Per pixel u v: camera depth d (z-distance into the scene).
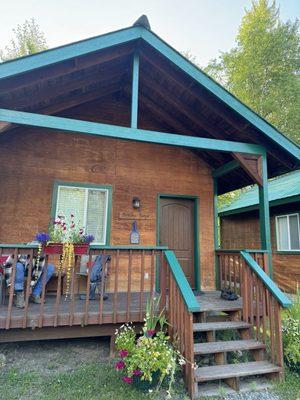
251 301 4.04
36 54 3.79
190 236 6.42
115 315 3.76
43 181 5.52
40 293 4.32
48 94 4.86
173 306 3.65
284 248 9.02
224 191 7.70
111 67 5.12
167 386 3.12
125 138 4.29
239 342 3.70
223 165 6.23
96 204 5.80
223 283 6.00
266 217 4.92
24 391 2.93
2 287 4.17
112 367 3.49
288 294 8.40
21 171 5.43
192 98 5.19
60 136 5.76
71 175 5.70
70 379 3.18
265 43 16.73
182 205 6.49
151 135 4.42
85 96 5.76
